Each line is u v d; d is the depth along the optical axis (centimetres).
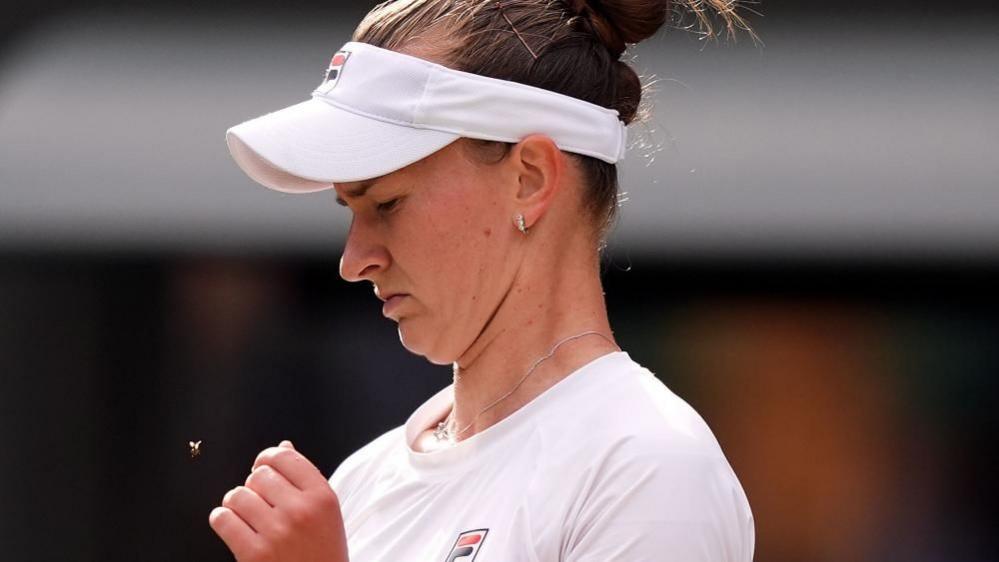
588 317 631
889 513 1684
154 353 1908
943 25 2023
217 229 1956
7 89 2134
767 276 1839
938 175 1864
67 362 1947
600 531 556
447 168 612
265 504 582
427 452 661
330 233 1922
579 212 630
